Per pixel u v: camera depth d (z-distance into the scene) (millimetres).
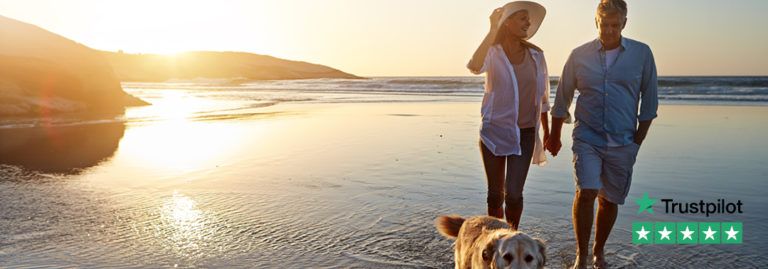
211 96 41938
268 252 5641
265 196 8039
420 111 23438
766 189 7828
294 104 29922
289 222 6691
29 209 7375
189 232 6336
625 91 4766
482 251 3902
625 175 4918
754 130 14648
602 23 4656
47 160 11391
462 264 4504
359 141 13758
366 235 6148
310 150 12375
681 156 10719
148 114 23203
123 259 5461
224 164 10727
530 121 5242
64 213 7176
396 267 5180
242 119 20312
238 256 5535
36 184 9000
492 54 5090
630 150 4863
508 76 5047
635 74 4715
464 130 15773
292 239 6043
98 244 5918
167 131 16406
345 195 8039
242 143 13672
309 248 5746
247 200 7820
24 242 5984
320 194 8117
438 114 21672
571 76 5008
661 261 5195
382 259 5391
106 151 12562
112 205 7598
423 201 7637
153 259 5465
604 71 4770
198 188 8625
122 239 6094
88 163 11000
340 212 7121
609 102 4789
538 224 6414
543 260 3889
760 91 35125
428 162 10602
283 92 51594
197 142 13922
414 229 6340
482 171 9625
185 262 5379
